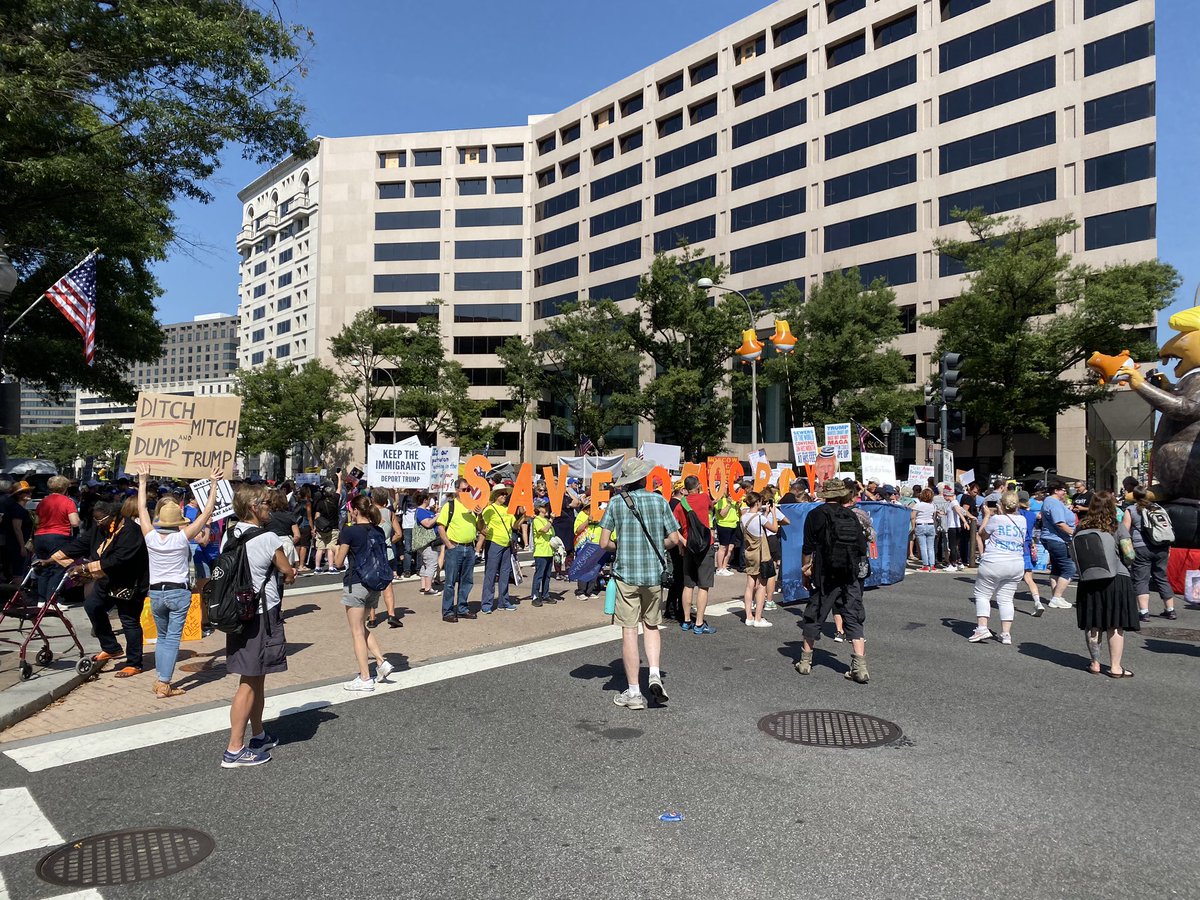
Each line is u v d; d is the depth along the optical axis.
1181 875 3.47
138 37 12.58
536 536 11.71
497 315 71.69
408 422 72.81
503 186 72.44
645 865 3.54
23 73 12.11
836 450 17.25
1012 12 38.53
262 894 3.31
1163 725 5.65
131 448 7.89
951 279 40.09
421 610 10.92
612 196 61.06
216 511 8.77
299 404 59.72
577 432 47.44
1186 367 12.80
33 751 5.17
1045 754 5.02
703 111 54.25
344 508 15.79
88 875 3.49
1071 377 35.47
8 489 10.51
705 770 4.73
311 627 9.58
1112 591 7.02
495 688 6.70
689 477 9.51
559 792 4.39
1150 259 32.16
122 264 19.95
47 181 13.12
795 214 47.41
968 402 31.53
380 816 4.09
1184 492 12.37
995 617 10.34
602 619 10.16
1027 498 17.47
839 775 4.64
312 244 79.25
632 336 38.91
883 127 43.41
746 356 28.61
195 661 7.92
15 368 20.47
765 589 10.59
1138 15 34.72
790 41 48.56
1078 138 36.22
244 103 13.77
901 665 7.57
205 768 4.82
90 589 7.35
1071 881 3.41
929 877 3.44
